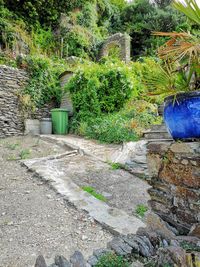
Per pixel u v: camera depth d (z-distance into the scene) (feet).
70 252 6.51
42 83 26.50
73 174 13.02
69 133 24.82
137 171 13.10
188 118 4.41
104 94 23.67
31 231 7.61
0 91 23.17
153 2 52.06
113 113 22.97
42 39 38.88
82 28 41.75
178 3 4.47
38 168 13.44
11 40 33.53
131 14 51.26
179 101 4.47
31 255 6.37
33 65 26.00
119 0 55.06
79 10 44.39
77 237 7.29
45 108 26.50
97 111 23.29
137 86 23.59
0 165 14.39
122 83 23.35
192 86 4.73
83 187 11.20
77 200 9.71
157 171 5.51
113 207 9.31
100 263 4.09
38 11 39.99
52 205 9.48
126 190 11.12
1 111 22.99
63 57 38.42
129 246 4.51
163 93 4.88
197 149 4.42
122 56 38.01
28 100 24.85
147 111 20.45
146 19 48.32
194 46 4.17
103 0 49.39
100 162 15.10
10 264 5.98
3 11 35.73
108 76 23.75
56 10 41.70
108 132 19.71
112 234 7.45
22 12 38.47
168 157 5.16
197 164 4.51
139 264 4.13
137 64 25.61
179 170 4.92
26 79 25.43
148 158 5.77
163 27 45.91
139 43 48.08
